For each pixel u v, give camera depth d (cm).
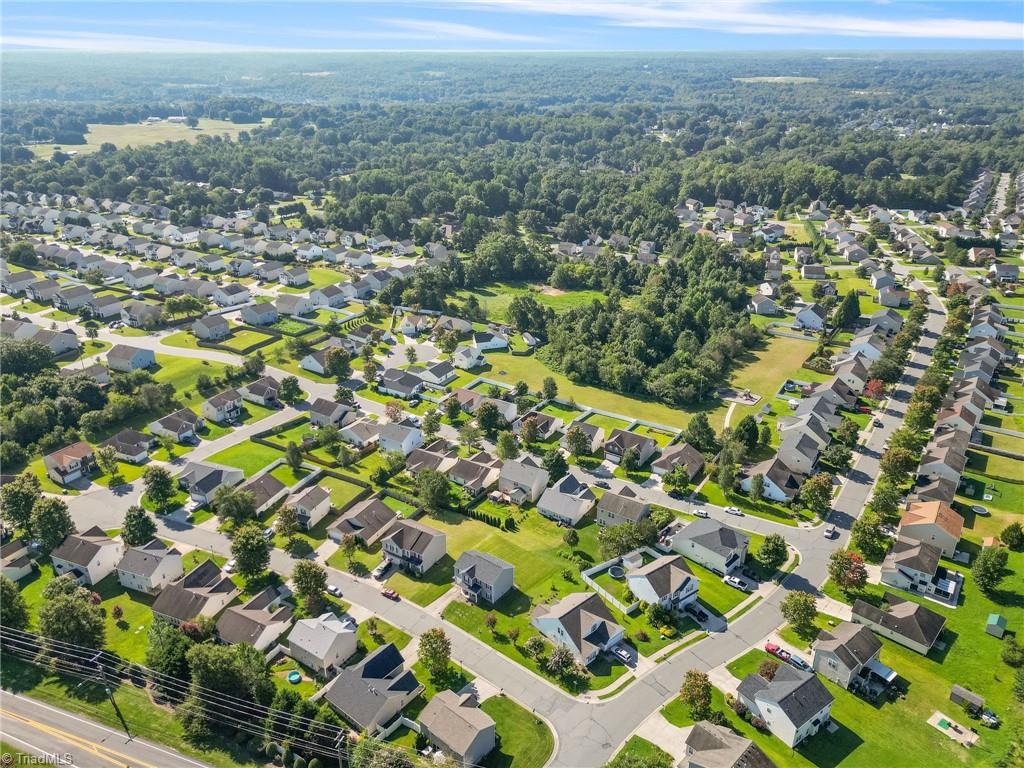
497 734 8600
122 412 16138
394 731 8694
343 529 12288
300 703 8594
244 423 16362
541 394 17825
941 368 18812
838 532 12769
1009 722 8850
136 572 11056
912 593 11188
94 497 13500
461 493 13775
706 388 18188
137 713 8838
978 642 10175
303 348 19950
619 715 8912
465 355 19675
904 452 13900
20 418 15188
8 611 9981
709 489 14025
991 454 15088
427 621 10494
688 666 9738
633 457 14425
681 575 10856
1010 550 12044
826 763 8262
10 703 8938
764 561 11675
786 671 9031
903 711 9019
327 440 15175
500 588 10888
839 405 17250
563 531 12744
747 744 7894
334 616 10131
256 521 12750
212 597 10556
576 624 9950
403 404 17450
